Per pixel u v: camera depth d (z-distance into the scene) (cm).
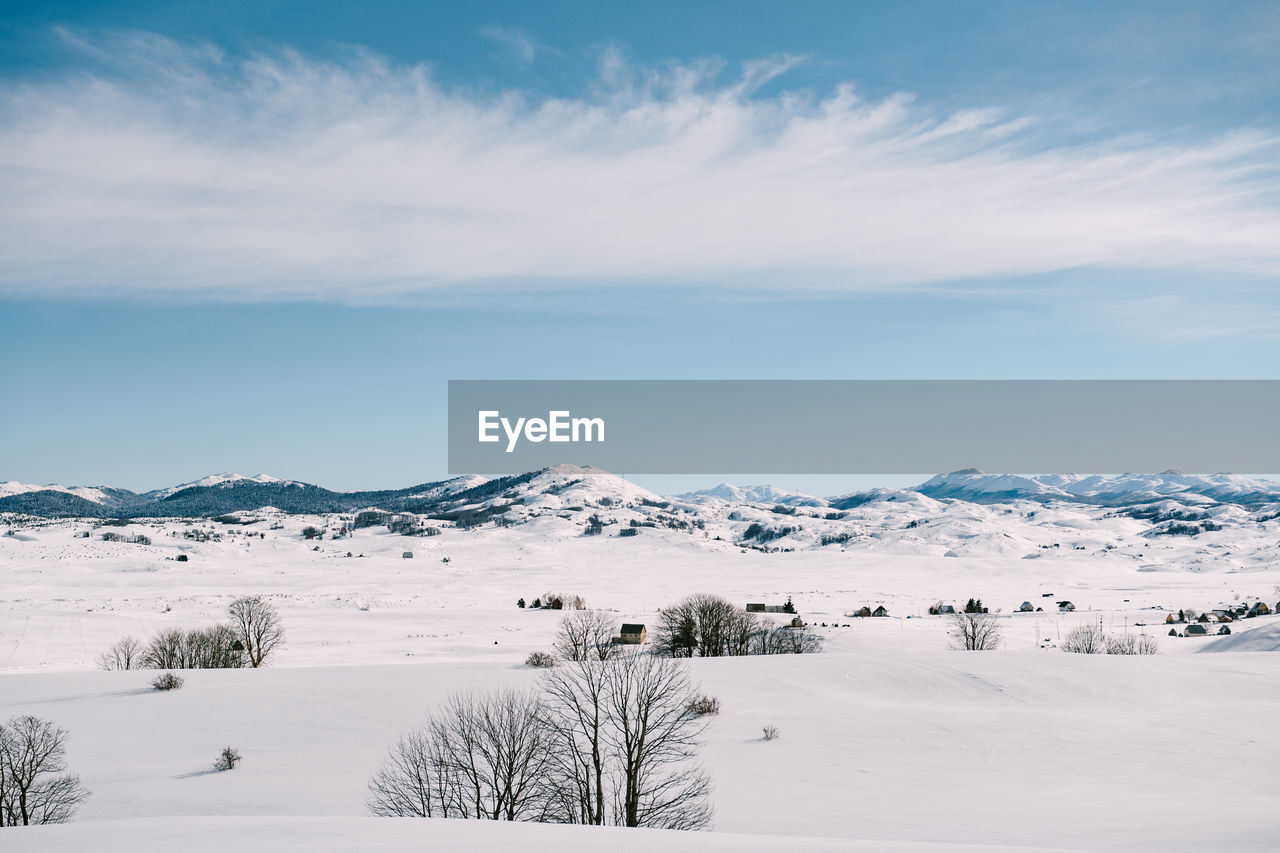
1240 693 5988
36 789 4278
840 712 5566
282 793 4288
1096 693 6028
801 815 3584
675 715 5178
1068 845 2689
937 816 3484
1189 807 3447
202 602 19500
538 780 3450
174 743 5375
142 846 1958
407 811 3606
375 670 7294
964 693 6112
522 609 18600
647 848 1894
